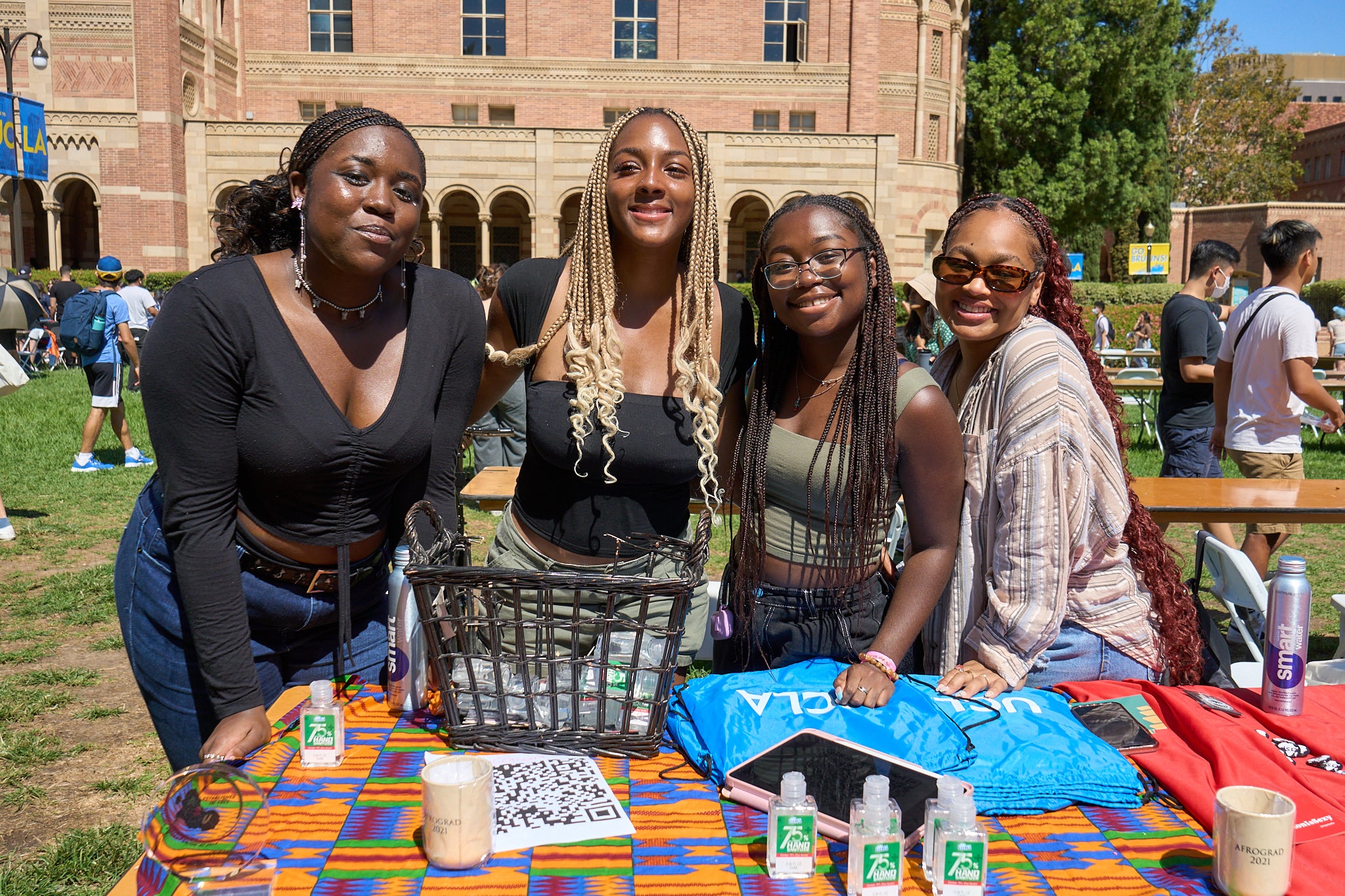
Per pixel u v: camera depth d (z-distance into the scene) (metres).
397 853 1.58
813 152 27.97
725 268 30.14
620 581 1.80
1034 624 2.24
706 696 2.02
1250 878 1.47
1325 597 6.57
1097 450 2.34
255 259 2.09
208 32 28.80
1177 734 2.04
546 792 1.76
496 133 27.59
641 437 2.39
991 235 2.39
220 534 2.05
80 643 5.57
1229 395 5.72
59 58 26.56
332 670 2.44
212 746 1.92
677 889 1.50
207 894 1.42
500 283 2.56
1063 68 33.97
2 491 9.22
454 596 1.84
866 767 1.75
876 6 30.92
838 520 2.31
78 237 33.53
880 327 2.22
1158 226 37.25
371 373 2.16
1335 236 38.66
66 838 3.55
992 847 1.65
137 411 14.00
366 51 30.80
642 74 31.17
